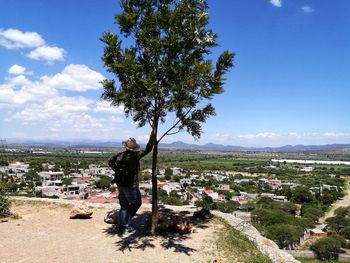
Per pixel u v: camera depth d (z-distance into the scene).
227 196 85.69
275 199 89.25
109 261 7.74
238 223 11.53
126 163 9.45
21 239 8.95
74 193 69.50
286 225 54.31
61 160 158.12
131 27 9.47
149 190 64.50
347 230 57.62
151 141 9.58
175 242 9.23
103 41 9.24
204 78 8.93
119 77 9.34
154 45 8.99
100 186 81.44
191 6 9.43
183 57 9.52
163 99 9.27
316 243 49.25
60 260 7.64
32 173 94.31
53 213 11.95
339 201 93.69
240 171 159.25
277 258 9.23
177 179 110.25
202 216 11.97
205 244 9.23
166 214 11.54
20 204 12.96
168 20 9.10
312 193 97.69
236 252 8.98
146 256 8.16
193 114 10.06
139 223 10.96
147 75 9.22
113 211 11.48
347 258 47.66
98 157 187.12
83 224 10.73
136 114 10.16
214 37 9.55
